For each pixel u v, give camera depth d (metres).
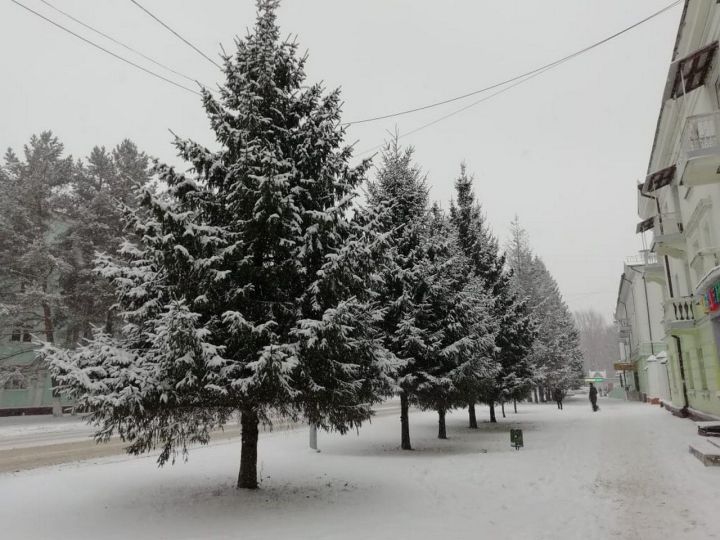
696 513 6.82
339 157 9.26
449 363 15.14
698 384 20.23
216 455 13.70
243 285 8.28
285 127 9.47
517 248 42.50
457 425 23.31
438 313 15.53
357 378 9.16
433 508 7.73
